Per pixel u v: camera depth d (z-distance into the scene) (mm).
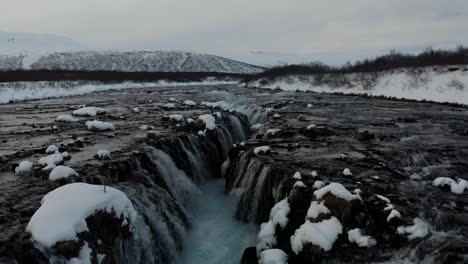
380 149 16312
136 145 15391
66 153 13438
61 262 7004
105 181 11805
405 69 41062
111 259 7883
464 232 9477
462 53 44000
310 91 46875
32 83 47062
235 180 15180
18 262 7105
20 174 11883
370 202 10547
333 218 9680
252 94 43250
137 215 9570
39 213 7613
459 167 14281
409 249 8859
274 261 9648
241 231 12992
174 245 11492
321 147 16469
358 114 25750
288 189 11914
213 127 19938
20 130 18734
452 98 32156
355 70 50562
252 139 18969
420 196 11430
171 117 21328
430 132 19906
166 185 14016
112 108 27891
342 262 8898
